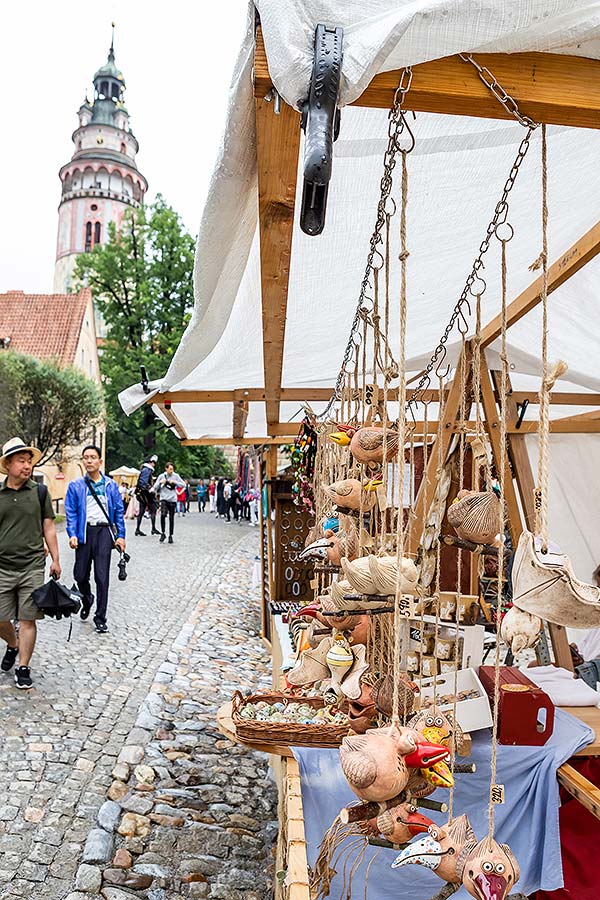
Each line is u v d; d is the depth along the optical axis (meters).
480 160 1.62
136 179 54.62
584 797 1.64
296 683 2.22
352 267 2.23
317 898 1.49
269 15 0.81
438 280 2.41
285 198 1.30
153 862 2.65
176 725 4.05
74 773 3.33
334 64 0.77
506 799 1.78
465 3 0.77
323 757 1.90
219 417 5.52
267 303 2.02
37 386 18.23
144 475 14.49
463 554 2.13
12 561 4.29
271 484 5.53
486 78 0.85
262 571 6.21
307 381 4.09
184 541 13.61
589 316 2.72
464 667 2.06
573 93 0.87
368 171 1.67
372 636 1.89
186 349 2.17
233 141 1.12
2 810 2.94
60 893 2.42
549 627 2.70
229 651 5.83
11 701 4.19
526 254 2.20
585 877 1.86
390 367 1.49
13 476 4.25
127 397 4.03
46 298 29.86
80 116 55.66
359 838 1.60
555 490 4.66
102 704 4.30
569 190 1.77
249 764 3.59
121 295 29.98
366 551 1.82
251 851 2.77
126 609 7.09
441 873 1.08
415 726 1.37
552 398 3.90
